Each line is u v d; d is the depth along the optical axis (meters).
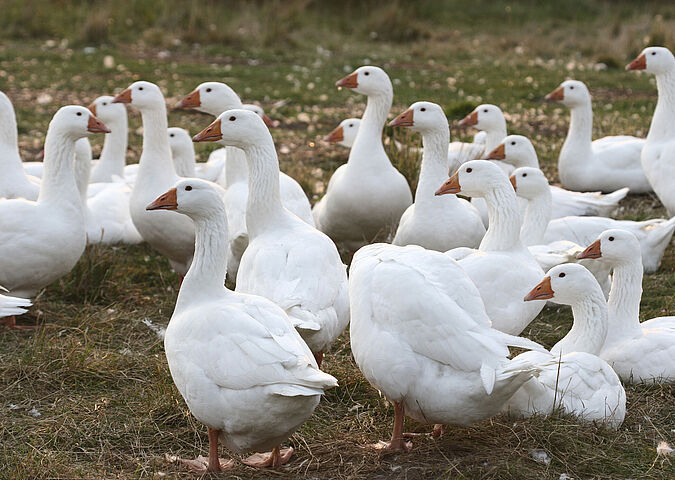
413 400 7.62
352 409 8.92
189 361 7.25
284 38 32.62
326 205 13.70
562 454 7.72
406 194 13.44
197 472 7.62
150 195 12.34
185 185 7.79
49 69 27.12
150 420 8.52
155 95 12.38
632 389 9.33
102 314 11.14
